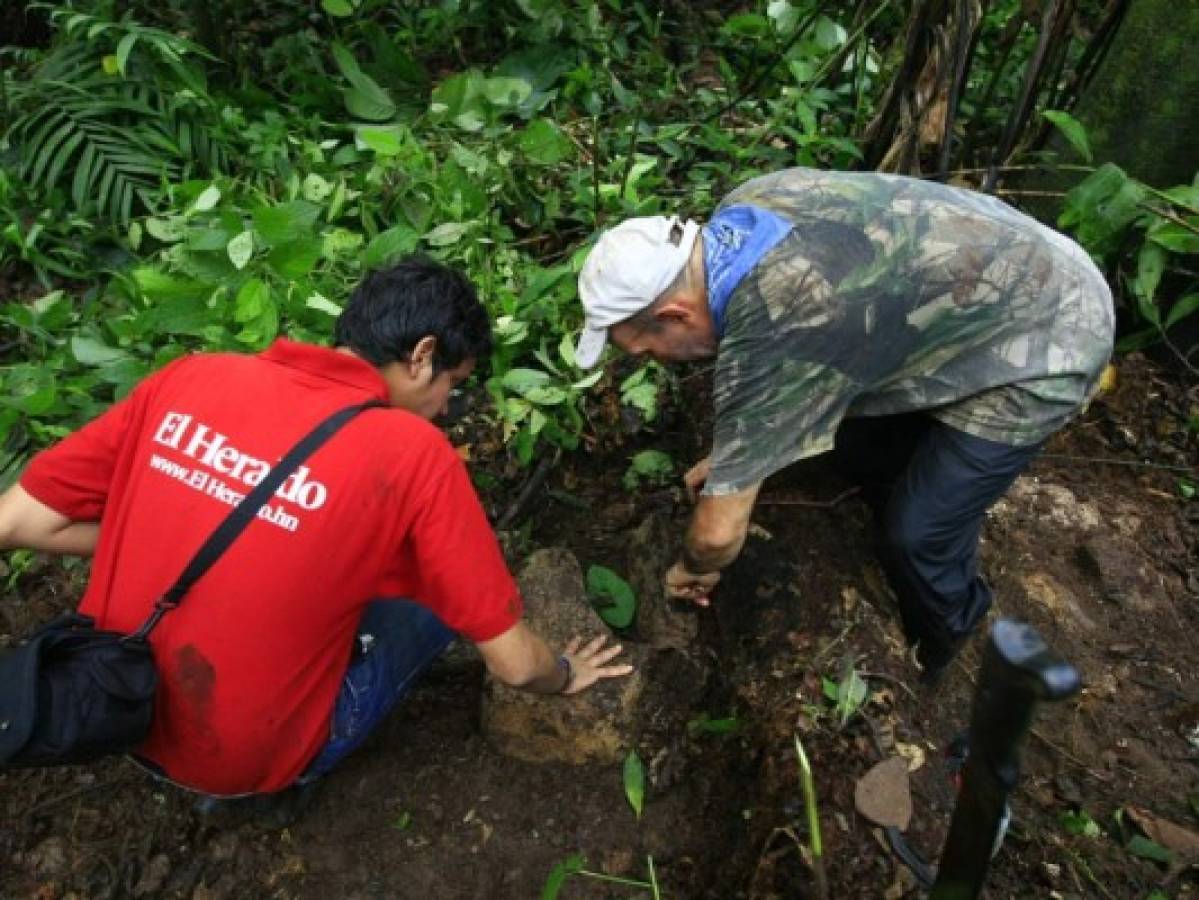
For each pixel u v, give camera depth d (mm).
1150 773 2293
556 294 2736
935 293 1792
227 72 3781
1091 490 2859
